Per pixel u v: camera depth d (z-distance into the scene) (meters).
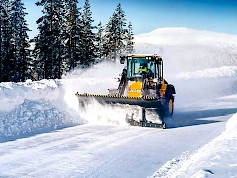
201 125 12.09
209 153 6.81
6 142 8.95
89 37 43.03
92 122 12.30
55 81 16.84
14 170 6.73
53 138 9.52
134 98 11.22
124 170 6.79
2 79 35.00
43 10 35.59
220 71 33.34
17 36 36.97
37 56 36.72
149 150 8.36
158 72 13.17
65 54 38.78
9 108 11.41
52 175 6.45
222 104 18.38
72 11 39.50
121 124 11.87
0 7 34.91
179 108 16.88
